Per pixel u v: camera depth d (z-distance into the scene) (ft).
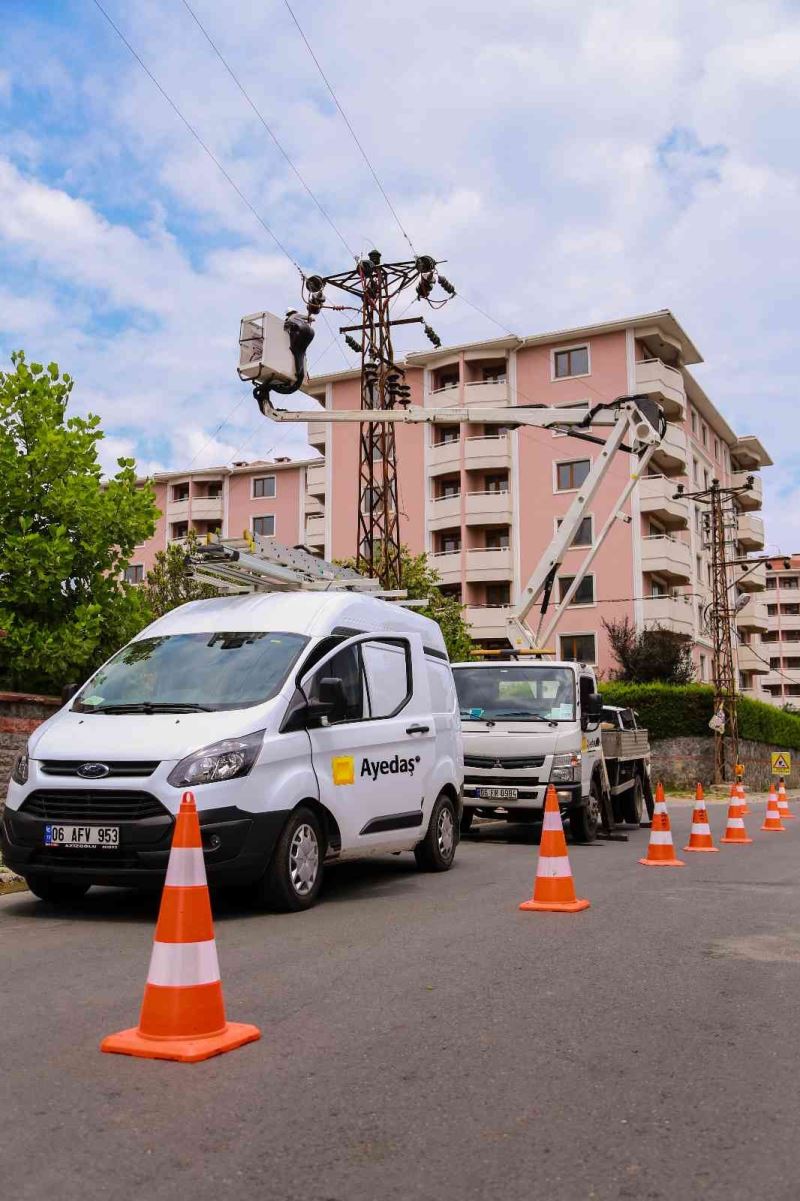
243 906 27.12
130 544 46.68
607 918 25.66
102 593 45.91
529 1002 17.15
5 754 39.88
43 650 43.06
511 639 70.08
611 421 69.92
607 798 53.06
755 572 207.92
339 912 26.23
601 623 149.89
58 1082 12.91
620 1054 14.35
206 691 27.09
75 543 45.21
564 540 69.51
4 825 25.21
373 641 31.60
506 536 157.48
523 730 49.32
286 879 25.70
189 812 14.89
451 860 35.96
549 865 27.17
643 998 17.57
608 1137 11.36
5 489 44.19
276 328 66.23
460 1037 15.05
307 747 26.94
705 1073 13.58
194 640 29.37
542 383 157.17
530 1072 13.50
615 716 60.90
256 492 201.46
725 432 186.91
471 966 19.83
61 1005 16.72
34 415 45.65
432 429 161.89
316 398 174.70
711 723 130.93
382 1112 12.01
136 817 23.91
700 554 169.68
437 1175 10.35
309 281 91.81
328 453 171.01
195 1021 14.37
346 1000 17.12
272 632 29.04
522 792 48.93
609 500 151.23
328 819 28.02
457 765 36.40
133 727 25.43
